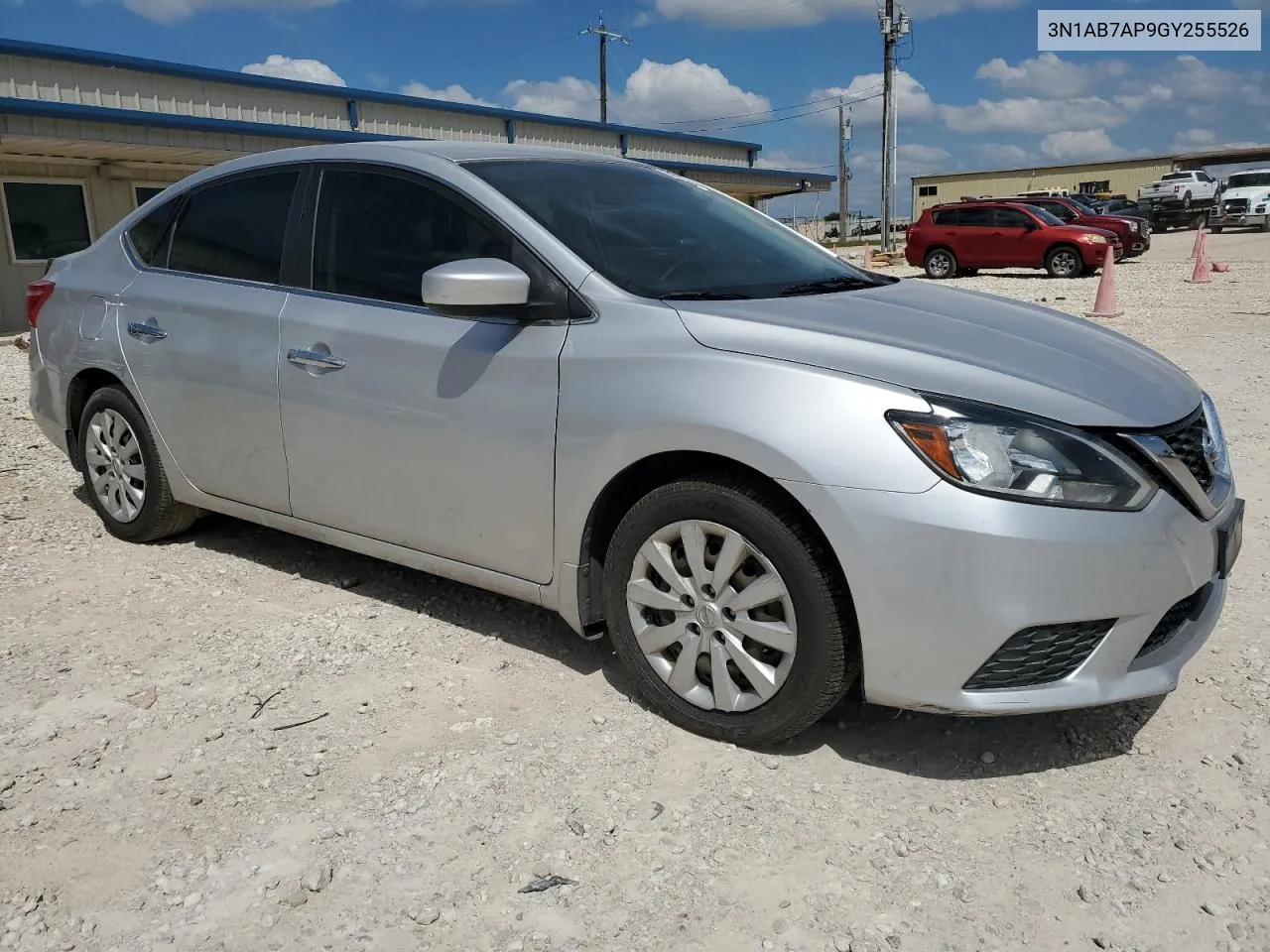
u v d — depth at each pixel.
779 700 2.77
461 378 3.22
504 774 2.75
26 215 14.23
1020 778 2.75
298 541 4.62
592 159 3.96
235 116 17.05
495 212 3.29
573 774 2.76
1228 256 24.92
